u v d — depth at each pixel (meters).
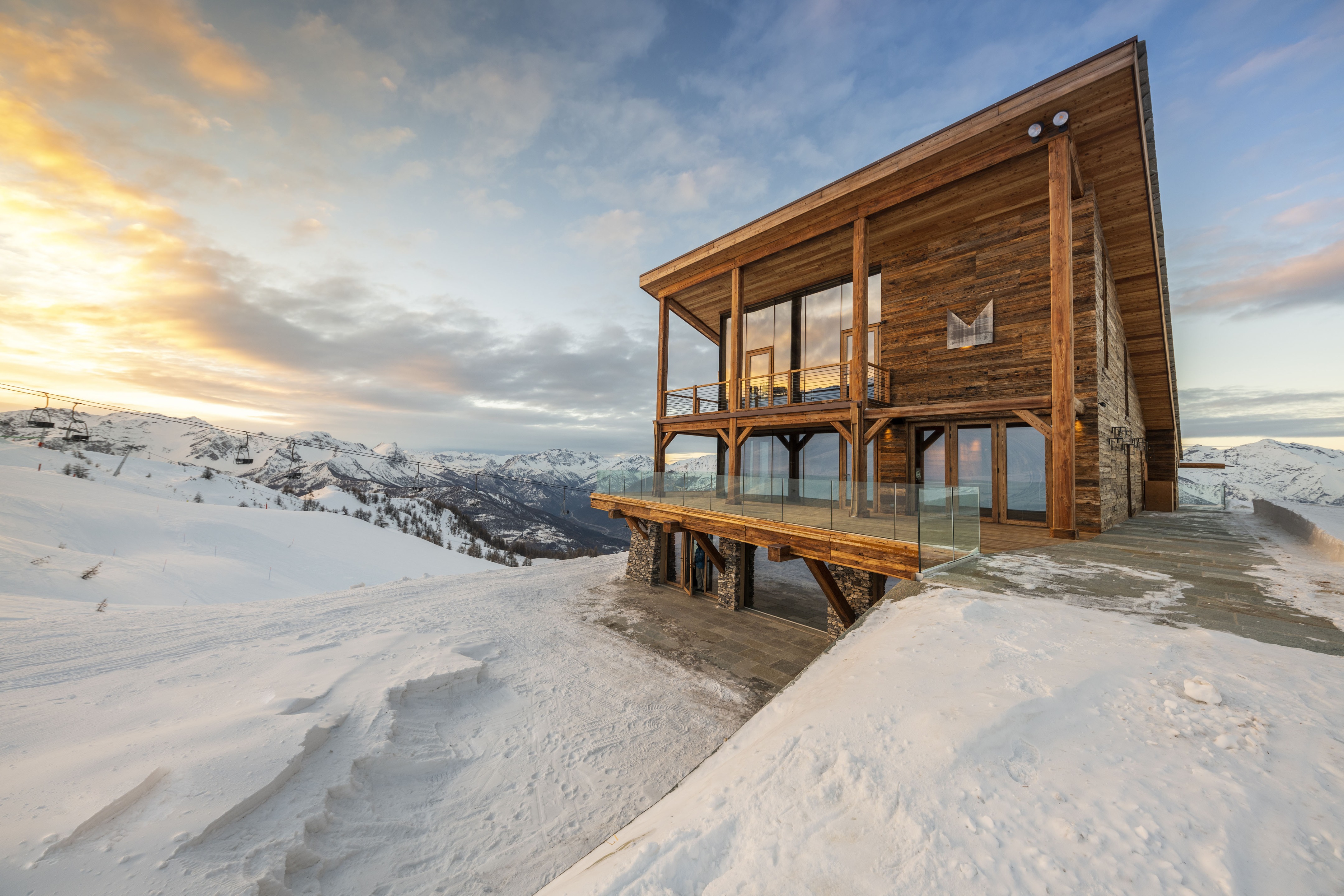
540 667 10.30
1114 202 11.27
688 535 15.54
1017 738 2.78
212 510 54.81
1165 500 18.95
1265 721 2.77
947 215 11.76
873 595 10.07
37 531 33.03
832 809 2.48
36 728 6.46
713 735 8.11
